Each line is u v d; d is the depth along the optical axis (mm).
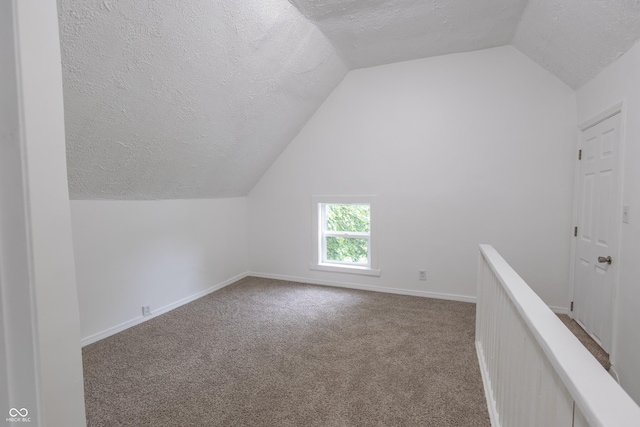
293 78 2877
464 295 3230
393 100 3375
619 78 2012
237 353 2230
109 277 2533
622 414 535
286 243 4035
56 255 570
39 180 538
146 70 1803
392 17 2428
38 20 537
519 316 1128
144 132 2154
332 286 3805
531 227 2949
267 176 4066
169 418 1587
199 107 2318
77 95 1656
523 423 1069
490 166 3055
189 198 3311
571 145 2777
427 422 1543
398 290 3496
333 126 3662
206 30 1875
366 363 2086
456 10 2336
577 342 790
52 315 562
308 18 2408
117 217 2592
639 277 1738
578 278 2666
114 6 1449
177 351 2266
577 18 1943
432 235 3312
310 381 1892
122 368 2043
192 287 3361
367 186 3551
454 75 3125
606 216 2182
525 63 2887
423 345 2322
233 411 1636
